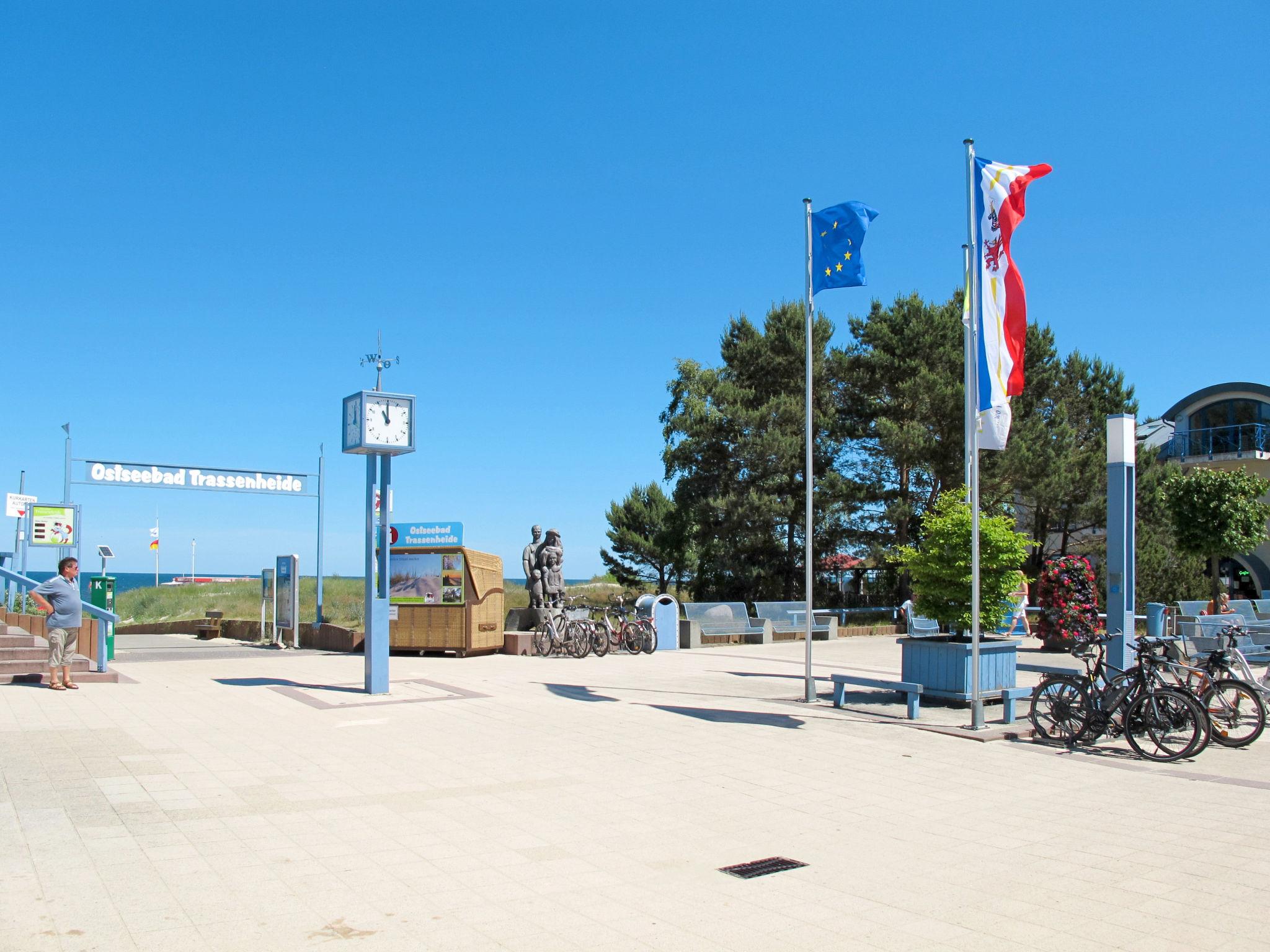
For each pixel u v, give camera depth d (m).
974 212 10.91
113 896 4.83
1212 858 5.88
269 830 6.09
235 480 23.11
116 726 9.74
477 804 6.90
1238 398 32.97
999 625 12.16
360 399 12.35
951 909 4.94
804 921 4.73
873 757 8.88
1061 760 8.87
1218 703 9.77
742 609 23.39
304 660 18.00
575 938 4.45
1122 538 11.14
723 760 8.62
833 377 30.70
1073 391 29.92
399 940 4.37
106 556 23.11
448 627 19.52
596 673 15.66
